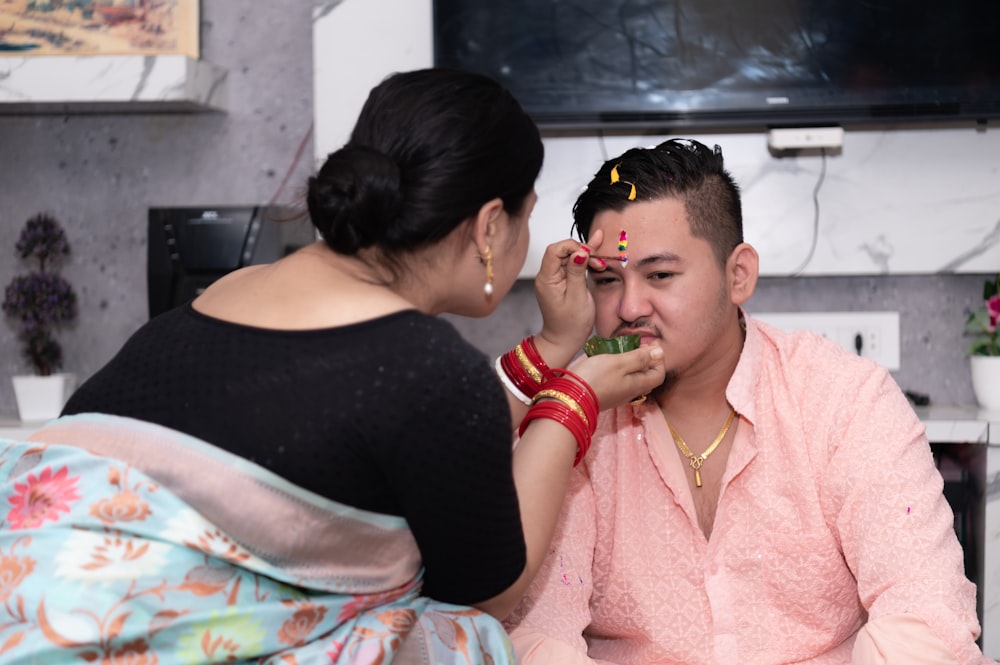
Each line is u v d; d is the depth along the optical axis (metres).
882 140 2.46
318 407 0.96
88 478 0.94
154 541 0.92
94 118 2.65
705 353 1.36
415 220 1.03
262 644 0.94
